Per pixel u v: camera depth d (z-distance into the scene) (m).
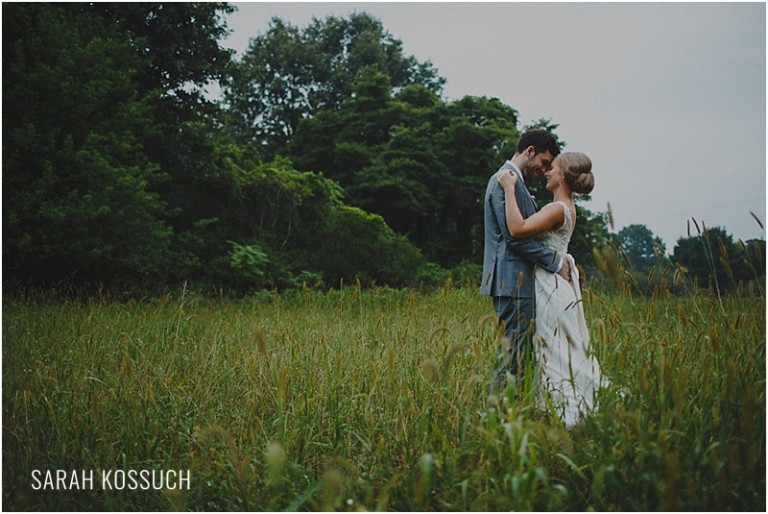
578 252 22.83
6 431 3.06
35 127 11.80
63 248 11.34
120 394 3.29
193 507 2.60
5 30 12.20
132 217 12.38
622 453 2.27
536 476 2.06
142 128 14.16
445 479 2.35
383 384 3.19
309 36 38.97
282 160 19.38
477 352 2.98
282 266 16.16
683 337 3.12
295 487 2.64
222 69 17.14
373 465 2.59
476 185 26.91
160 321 5.48
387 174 25.73
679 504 1.99
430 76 38.84
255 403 3.16
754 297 3.04
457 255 27.02
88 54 12.70
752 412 2.23
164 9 16.16
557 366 3.48
